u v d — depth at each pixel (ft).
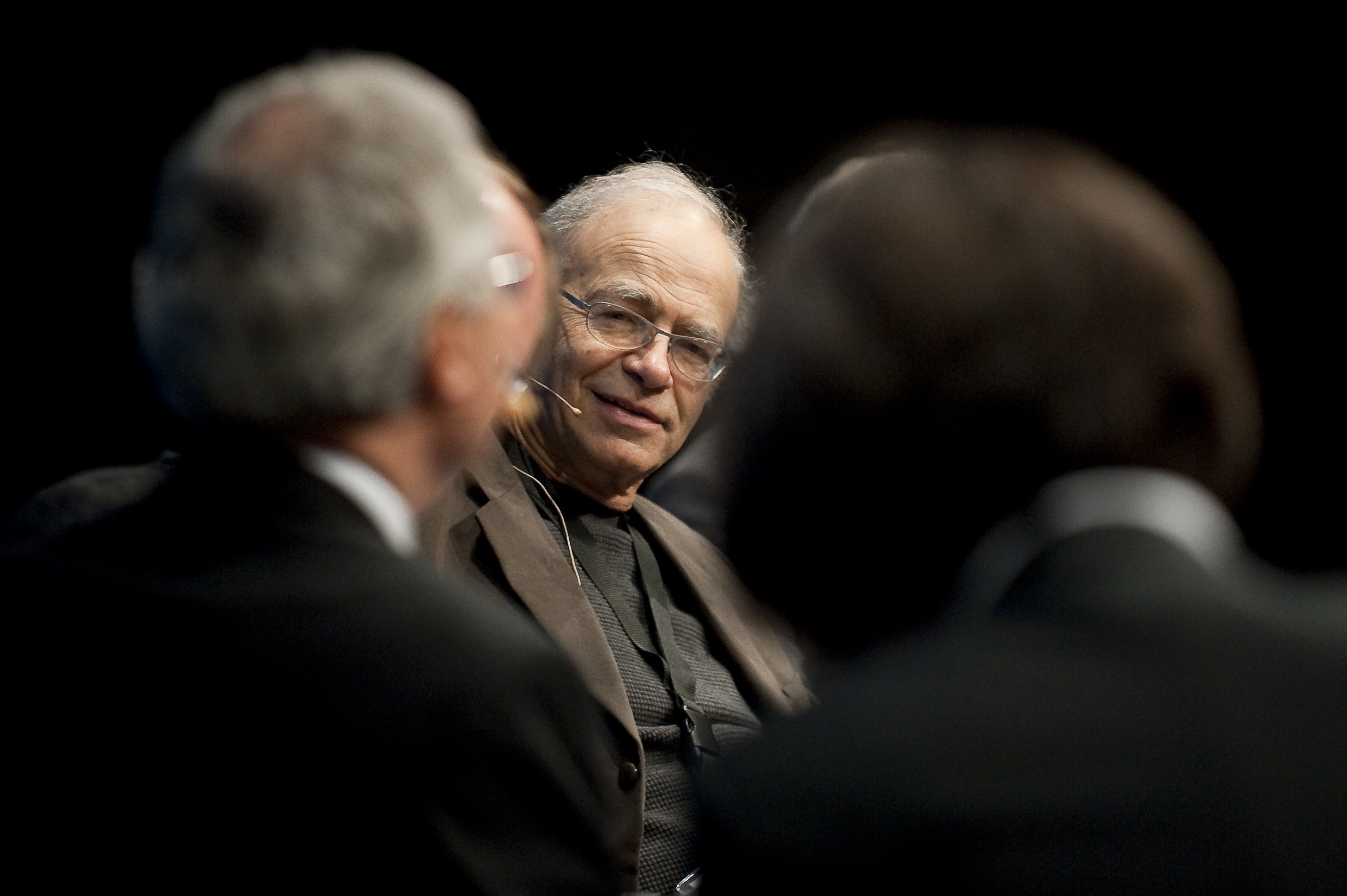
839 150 39.81
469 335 8.69
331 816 7.52
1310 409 41.27
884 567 7.29
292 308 7.89
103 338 36.45
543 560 17.25
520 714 7.93
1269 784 5.87
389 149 8.23
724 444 7.75
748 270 22.26
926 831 5.97
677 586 20.01
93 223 35.40
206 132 8.48
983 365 6.97
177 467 9.00
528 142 38.19
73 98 34.17
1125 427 6.93
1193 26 39.55
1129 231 7.21
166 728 7.70
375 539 8.45
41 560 8.55
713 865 6.59
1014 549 6.90
